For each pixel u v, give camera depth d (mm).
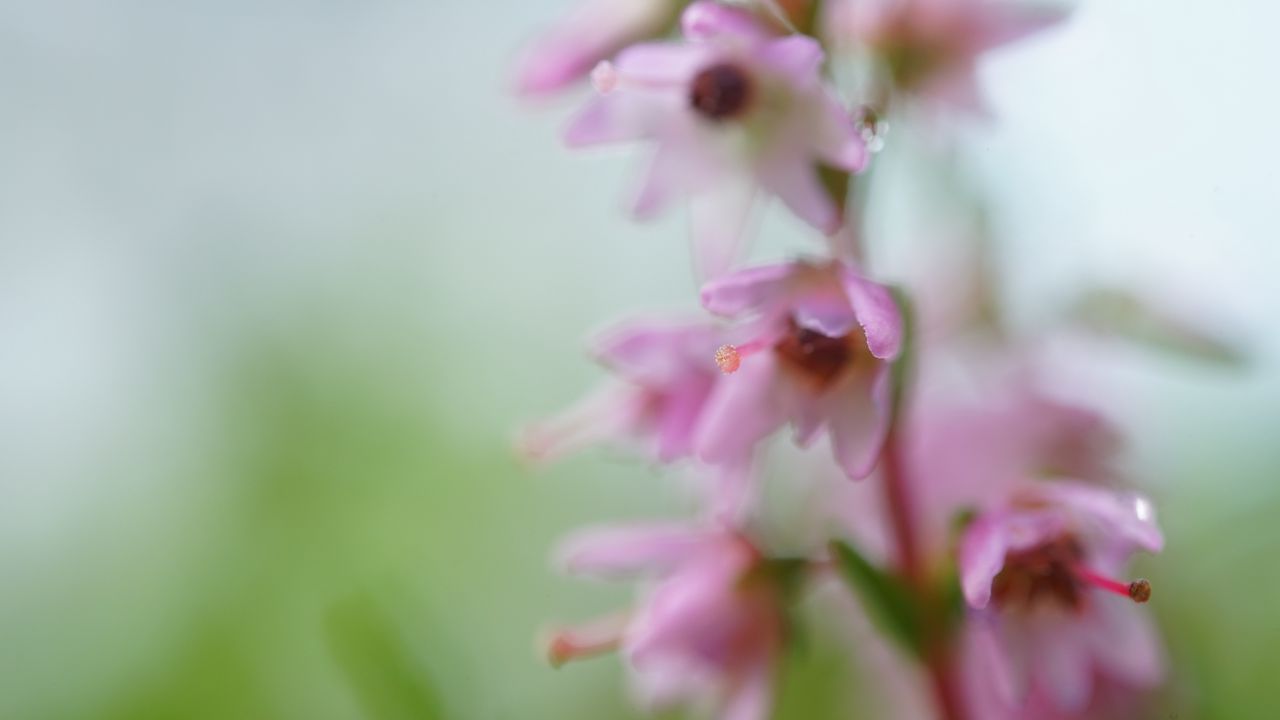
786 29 66
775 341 65
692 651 69
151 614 94
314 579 94
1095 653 67
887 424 64
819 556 70
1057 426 74
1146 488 75
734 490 66
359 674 69
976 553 64
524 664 90
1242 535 77
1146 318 74
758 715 69
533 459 71
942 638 66
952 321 75
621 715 85
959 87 68
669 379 68
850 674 78
